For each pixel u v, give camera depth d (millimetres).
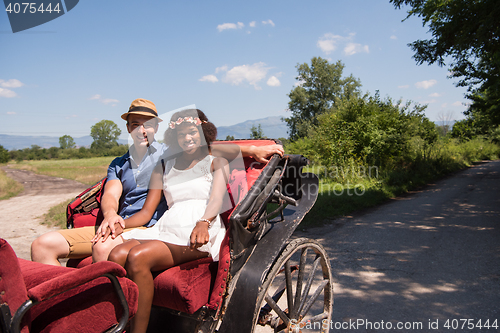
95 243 2150
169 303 1859
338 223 7523
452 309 3428
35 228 7973
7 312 1105
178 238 2018
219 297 1851
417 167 17922
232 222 1812
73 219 2592
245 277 1984
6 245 1135
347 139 15672
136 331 1805
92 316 1374
